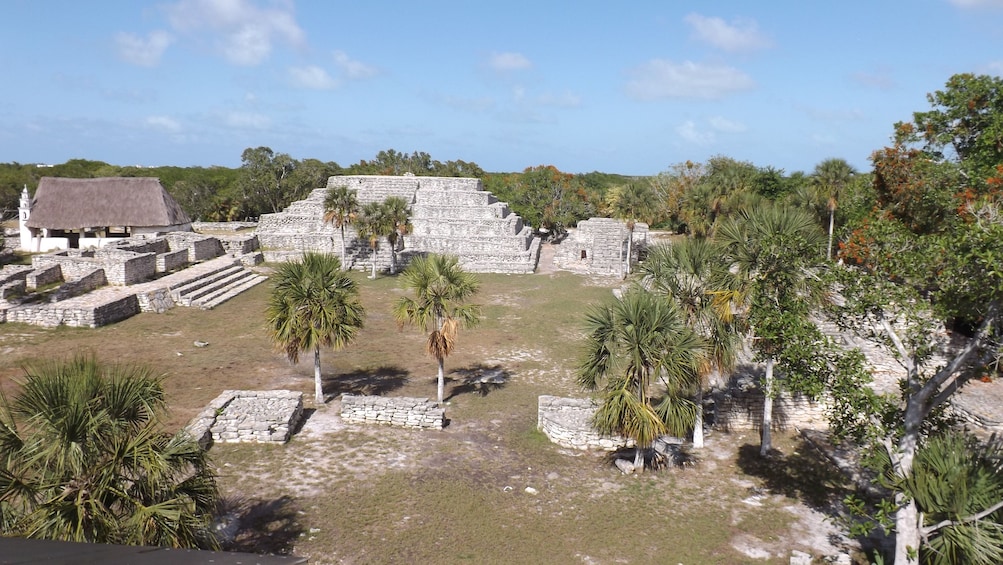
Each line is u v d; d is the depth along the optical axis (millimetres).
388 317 33188
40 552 3961
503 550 12641
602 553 12703
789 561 12578
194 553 4105
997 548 8867
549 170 73250
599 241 47656
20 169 79250
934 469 10211
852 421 11758
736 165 65000
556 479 15953
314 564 11859
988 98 24594
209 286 35531
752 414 19578
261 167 70312
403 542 12758
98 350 24984
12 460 8406
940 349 22891
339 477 15492
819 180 40750
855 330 12711
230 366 24078
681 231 64250
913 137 25734
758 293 13234
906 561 10148
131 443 8773
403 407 18891
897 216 25031
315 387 22031
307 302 19484
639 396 15516
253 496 14391
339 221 43469
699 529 13789
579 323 32594
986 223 10672
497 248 49156
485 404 21172
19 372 21656
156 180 46781
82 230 44156
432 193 55656
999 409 19375
